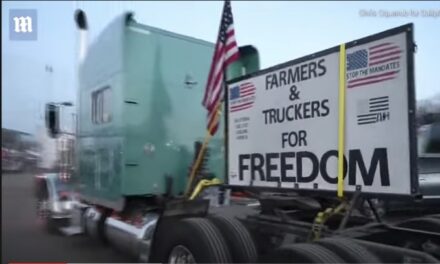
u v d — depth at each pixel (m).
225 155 4.89
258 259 4.05
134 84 5.85
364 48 3.40
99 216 6.59
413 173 3.04
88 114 6.70
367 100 3.36
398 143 3.14
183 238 4.53
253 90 4.50
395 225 4.10
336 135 3.59
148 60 5.98
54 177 7.23
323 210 4.25
